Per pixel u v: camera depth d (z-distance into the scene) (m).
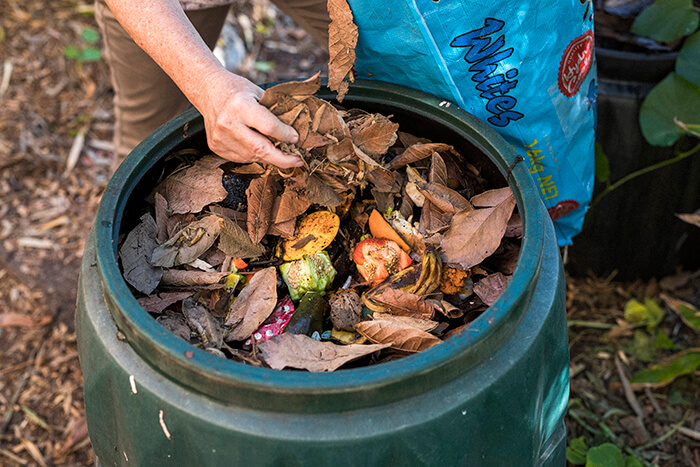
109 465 1.02
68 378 1.72
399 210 1.16
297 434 0.77
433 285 1.04
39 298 1.86
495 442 0.87
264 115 0.92
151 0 0.97
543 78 1.12
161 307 0.99
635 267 1.79
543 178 1.26
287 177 1.09
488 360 0.83
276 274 1.11
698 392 1.61
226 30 2.47
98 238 0.92
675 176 1.58
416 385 0.78
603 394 1.62
